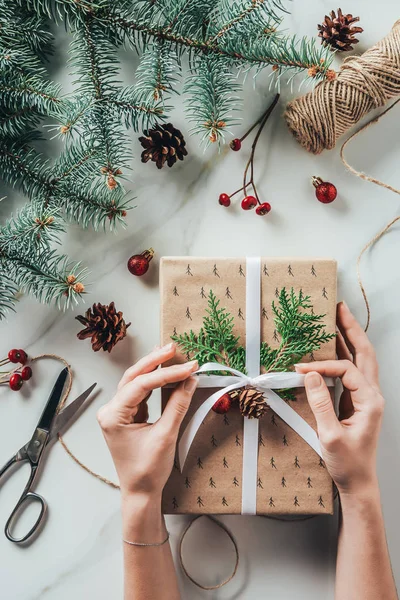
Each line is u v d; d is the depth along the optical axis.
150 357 0.81
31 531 0.97
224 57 0.84
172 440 0.79
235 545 0.98
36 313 1.01
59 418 0.97
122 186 0.96
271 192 1.00
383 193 1.00
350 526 0.83
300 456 0.82
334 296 0.82
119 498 1.00
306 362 0.82
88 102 0.83
